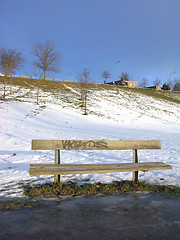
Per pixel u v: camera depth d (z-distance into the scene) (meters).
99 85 55.91
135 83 81.12
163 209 3.29
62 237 2.45
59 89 44.41
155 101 47.06
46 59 51.25
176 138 14.45
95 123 23.39
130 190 4.12
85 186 4.16
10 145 9.09
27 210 3.13
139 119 29.25
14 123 17.88
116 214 3.08
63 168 4.07
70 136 12.85
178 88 81.44
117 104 38.22
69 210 3.18
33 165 4.12
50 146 4.19
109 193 3.94
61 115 25.73
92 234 2.53
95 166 4.25
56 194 3.80
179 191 4.09
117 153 8.31
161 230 2.66
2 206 3.22
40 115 24.09
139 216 3.04
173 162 6.62
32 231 2.56
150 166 4.39
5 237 2.41
